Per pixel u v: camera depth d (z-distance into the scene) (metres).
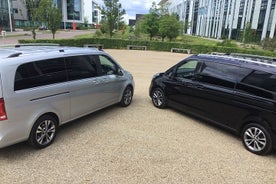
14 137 3.93
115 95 6.59
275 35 37.22
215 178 3.86
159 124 5.91
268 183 3.80
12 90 3.81
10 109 3.80
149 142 4.94
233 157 4.53
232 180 3.84
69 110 4.98
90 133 5.24
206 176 3.90
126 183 3.63
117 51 24.41
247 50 23.67
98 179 3.70
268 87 4.54
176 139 5.14
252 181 3.84
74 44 24.25
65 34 52.47
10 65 3.85
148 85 10.20
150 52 25.19
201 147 4.85
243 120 4.87
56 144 4.69
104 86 6.01
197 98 5.87
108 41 26.52
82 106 5.33
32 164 3.99
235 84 5.08
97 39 26.03
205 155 4.54
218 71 5.50
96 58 5.84
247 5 44.59
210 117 5.62
